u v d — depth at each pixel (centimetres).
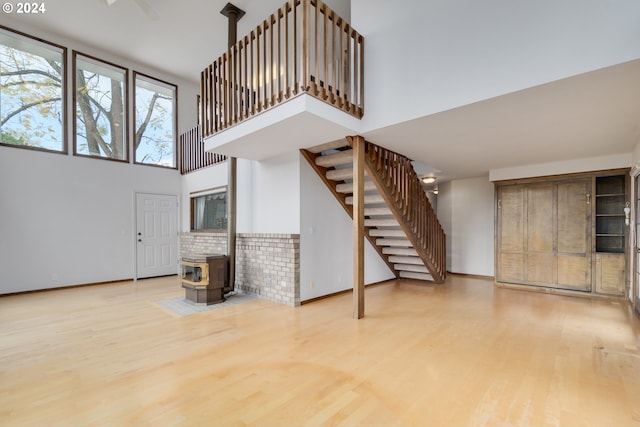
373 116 349
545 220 542
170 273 722
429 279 633
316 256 478
